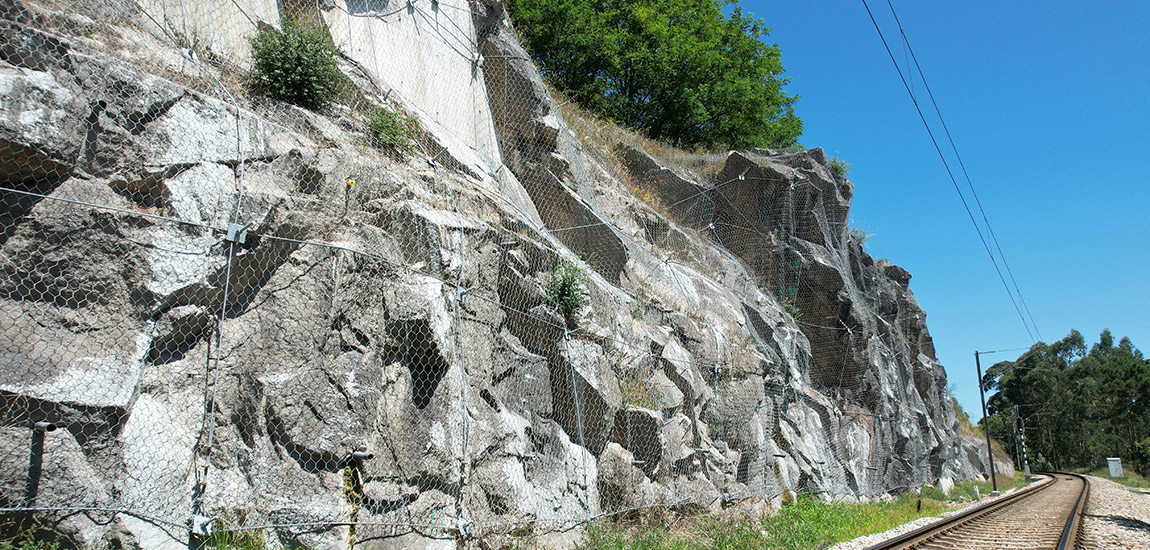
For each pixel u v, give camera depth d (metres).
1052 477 46.78
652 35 22.03
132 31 6.53
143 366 5.02
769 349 14.96
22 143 4.68
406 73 10.37
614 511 8.25
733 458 11.72
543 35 19.53
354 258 6.34
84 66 5.30
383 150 8.20
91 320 4.84
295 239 6.05
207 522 4.88
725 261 16.61
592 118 17.23
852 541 10.00
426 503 6.05
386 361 6.29
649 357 10.25
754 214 18.23
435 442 6.26
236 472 5.15
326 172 6.71
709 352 12.12
